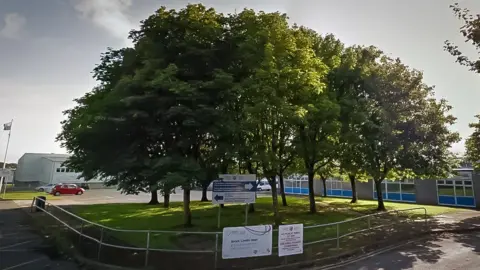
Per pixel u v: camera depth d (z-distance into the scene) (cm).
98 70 1449
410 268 930
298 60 1425
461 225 1686
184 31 1355
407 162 2084
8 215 2055
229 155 1271
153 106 1173
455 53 1486
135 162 1173
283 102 1302
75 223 1508
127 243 1214
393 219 1889
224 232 895
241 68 1385
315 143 1673
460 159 2564
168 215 2053
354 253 1099
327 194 4388
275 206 1605
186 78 1282
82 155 1329
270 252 945
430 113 2147
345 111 1702
